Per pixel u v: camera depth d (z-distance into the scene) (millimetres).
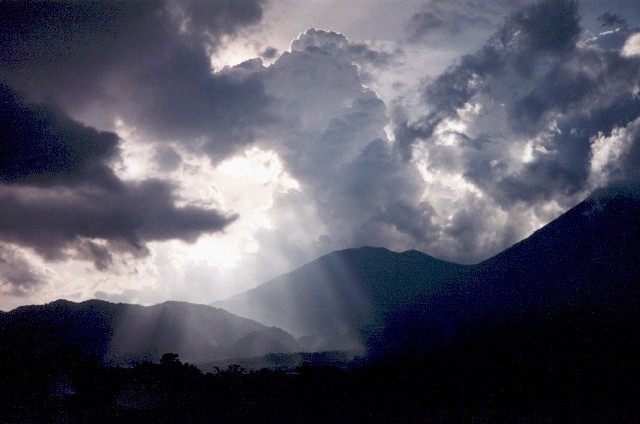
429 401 60344
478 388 63094
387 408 58906
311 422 54094
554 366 65812
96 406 67312
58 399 70375
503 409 53812
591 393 56156
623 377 59844
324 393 66750
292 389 69812
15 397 70812
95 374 68812
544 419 48312
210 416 59094
